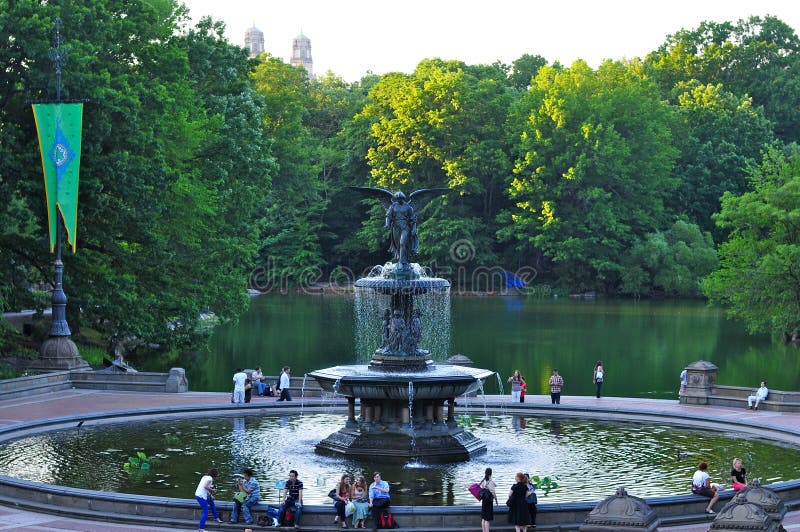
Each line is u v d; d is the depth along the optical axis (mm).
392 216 34656
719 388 47438
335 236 138375
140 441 35781
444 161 128000
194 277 64438
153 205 54500
